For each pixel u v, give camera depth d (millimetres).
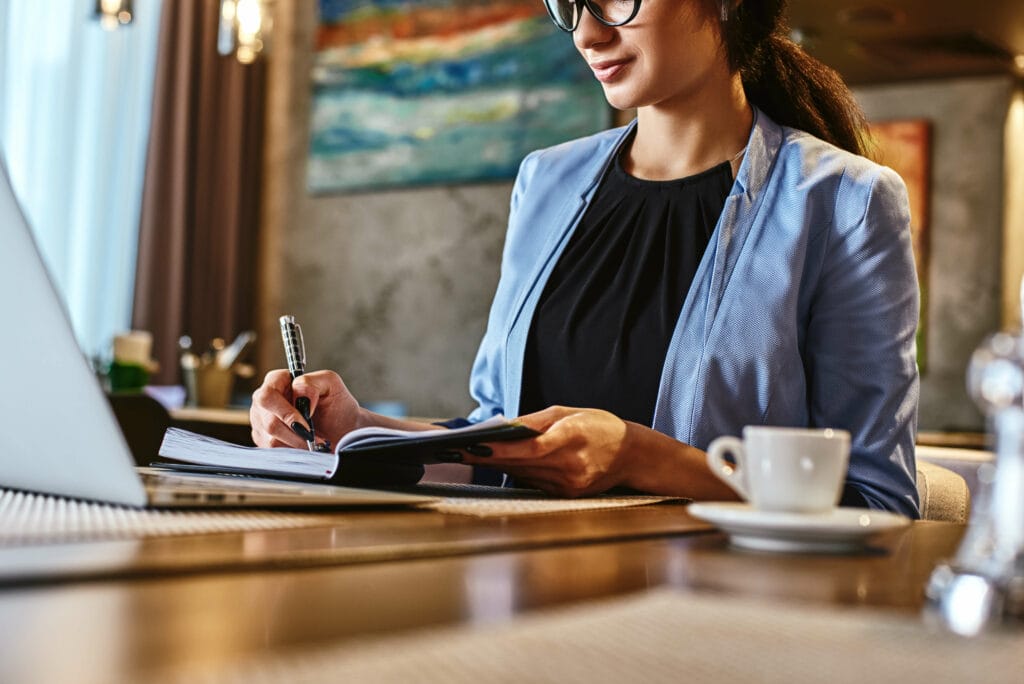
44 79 5133
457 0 5781
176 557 560
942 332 5844
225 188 5852
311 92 6191
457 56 5781
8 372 817
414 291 5973
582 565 616
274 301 6246
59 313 767
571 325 1490
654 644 393
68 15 5195
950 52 5457
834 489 748
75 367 769
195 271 5645
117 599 466
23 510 738
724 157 1535
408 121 5898
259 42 4520
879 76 5887
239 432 2795
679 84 1451
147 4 5500
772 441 738
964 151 5859
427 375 5930
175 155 5516
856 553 712
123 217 5406
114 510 755
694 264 1460
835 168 1410
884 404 1302
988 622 468
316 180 6121
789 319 1345
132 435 2551
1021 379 515
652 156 1579
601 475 1062
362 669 333
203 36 5641
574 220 1573
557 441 1018
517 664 352
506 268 1613
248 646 383
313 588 511
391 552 613
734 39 1481
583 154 1652
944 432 5465
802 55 1586
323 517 788
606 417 1087
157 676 330
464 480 1421
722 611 460
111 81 5359
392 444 923
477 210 5844
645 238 1513
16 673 332
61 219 5172
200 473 1087
